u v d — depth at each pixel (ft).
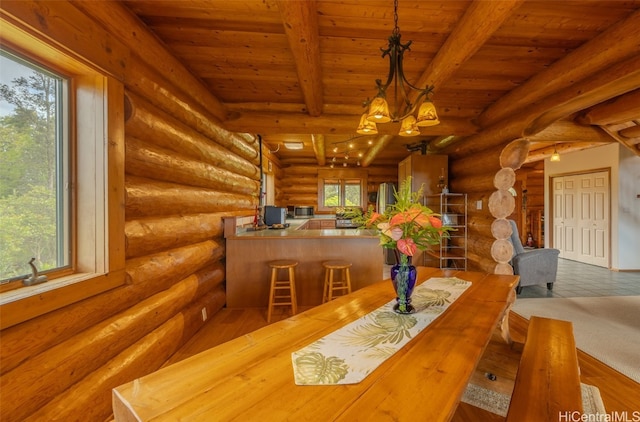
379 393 2.64
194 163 8.86
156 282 6.59
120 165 5.47
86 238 5.07
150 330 6.40
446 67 7.92
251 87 10.14
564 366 4.33
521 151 11.04
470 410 5.35
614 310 10.45
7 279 3.99
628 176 16.85
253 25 6.93
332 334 3.88
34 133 4.45
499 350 7.11
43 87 4.59
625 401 5.63
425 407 2.46
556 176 21.15
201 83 9.64
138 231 6.09
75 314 4.51
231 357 3.28
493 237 12.01
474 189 13.62
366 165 25.50
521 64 8.64
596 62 7.29
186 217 8.45
